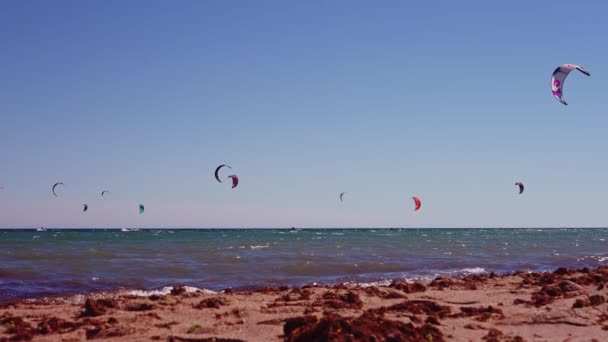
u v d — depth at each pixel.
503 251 52.31
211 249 49.75
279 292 18.34
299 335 8.84
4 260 32.75
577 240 97.00
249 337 10.22
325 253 43.53
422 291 17.66
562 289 16.19
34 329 11.45
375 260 35.97
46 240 79.50
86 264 30.27
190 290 20.03
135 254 40.25
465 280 21.92
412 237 111.94
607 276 21.47
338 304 13.99
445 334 10.35
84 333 11.01
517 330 10.98
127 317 12.27
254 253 42.59
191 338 10.19
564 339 10.16
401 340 9.06
